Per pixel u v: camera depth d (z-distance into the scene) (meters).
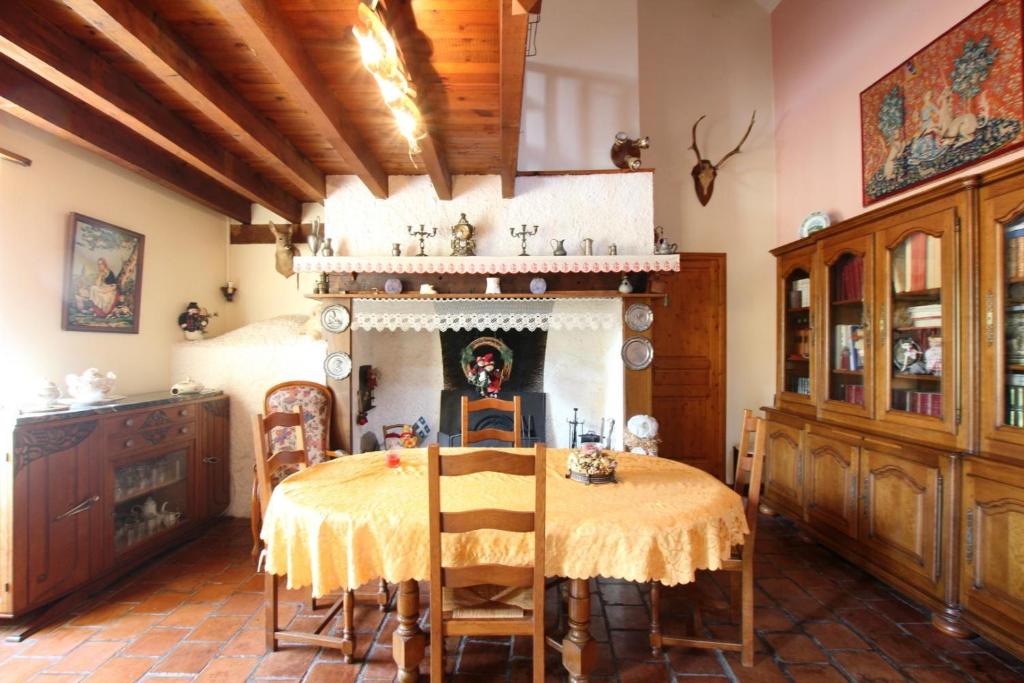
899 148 2.96
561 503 1.75
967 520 2.04
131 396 3.07
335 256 3.28
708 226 4.22
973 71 2.49
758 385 4.23
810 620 2.24
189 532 3.11
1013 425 1.94
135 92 2.21
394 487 1.92
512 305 3.45
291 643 2.05
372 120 2.55
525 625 1.52
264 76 2.16
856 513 2.65
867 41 3.23
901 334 2.51
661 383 4.18
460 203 3.39
